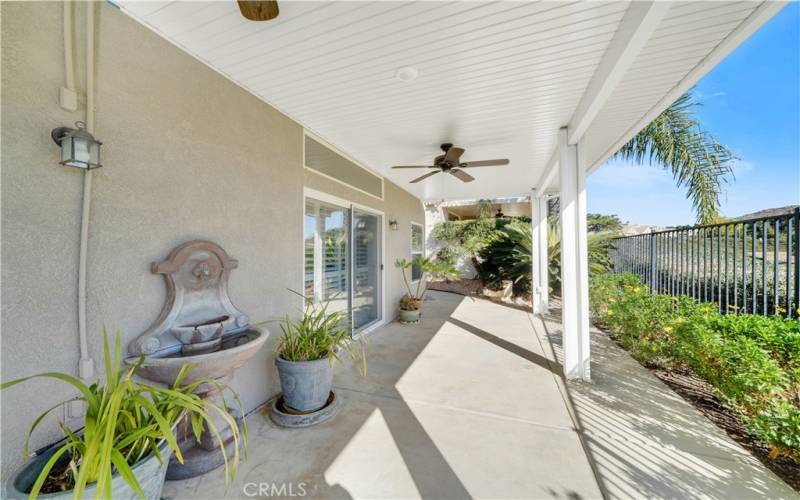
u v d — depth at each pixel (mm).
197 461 1813
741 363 2049
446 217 12812
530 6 1613
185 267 1947
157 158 1846
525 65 2141
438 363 3602
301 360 2406
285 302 2910
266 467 1900
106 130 1606
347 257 4164
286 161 2945
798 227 2475
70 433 1129
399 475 1833
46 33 1397
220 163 2256
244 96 2473
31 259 1347
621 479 1773
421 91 2502
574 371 3096
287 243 2945
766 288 2756
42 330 1376
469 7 1616
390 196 5641
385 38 1867
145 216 1779
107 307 1602
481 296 8297
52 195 1408
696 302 3422
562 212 3160
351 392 2873
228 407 2039
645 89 2410
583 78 2307
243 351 1777
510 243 7770
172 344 1826
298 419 2311
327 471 1868
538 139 3549
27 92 1337
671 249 4320
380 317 5242
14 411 1297
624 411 2500
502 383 3053
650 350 3229
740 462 1899
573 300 3115
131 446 1188
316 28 1779
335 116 2959
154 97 1832
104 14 1601
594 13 1668
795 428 1621
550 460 1949
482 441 2143
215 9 1645
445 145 3670
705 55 1988
